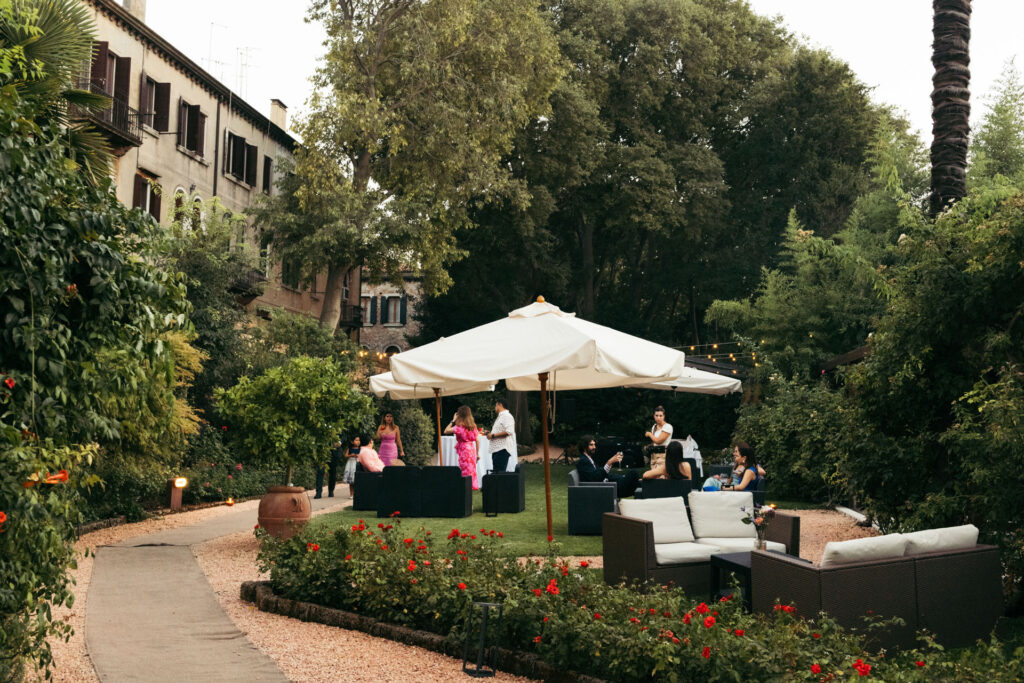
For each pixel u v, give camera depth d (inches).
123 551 445.4
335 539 325.1
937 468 330.0
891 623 233.3
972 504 296.0
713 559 291.6
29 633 176.4
